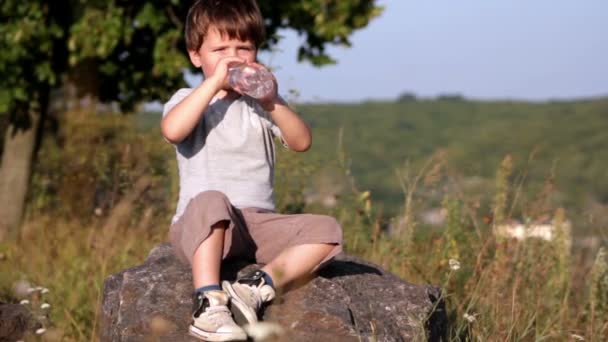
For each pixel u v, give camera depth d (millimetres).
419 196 8828
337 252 5230
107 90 14094
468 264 8070
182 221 5270
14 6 12312
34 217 12953
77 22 12328
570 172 70062
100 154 11633
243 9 5391
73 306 7566
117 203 11086
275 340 4688
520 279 7789
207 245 4961
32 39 12391
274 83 5207
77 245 9688
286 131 5426
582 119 98875
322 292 5223
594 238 8898
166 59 12578
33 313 6738
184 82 13195
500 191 8508
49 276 8617
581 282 8625
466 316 5961
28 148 13789
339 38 13352
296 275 5164
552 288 8172
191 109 5156
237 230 5242
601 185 65062
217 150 5359
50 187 14094
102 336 5434
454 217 8414
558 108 107625
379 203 9141
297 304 5039
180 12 12969
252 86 5145
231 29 5316
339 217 9516
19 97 12672
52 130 16141
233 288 4879
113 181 11031
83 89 13797
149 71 13383
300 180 9961
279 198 9828
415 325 5246
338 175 9859
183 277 5301
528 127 95250
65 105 15664
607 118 97312
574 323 7734
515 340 6395
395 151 83438
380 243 8719
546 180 8688
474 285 7629
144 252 9086
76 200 12031
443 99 118625
